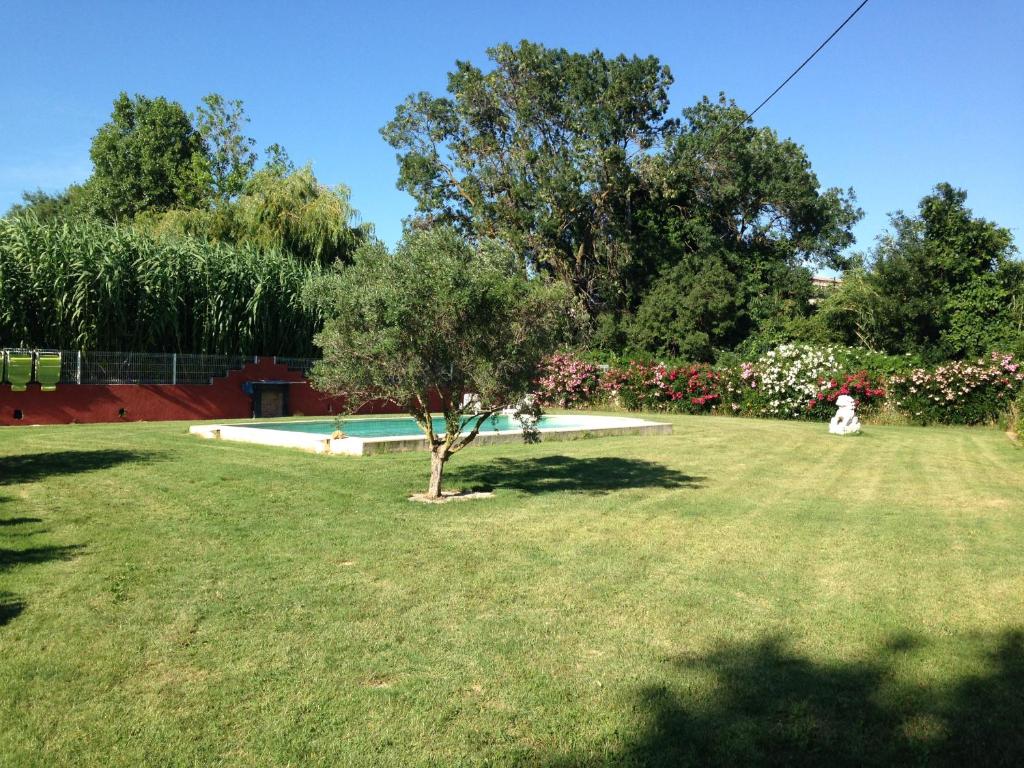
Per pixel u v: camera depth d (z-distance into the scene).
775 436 14.82
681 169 31.20
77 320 16.12
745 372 21.06
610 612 4.18
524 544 5.64
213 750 2.72
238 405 18.69
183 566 4.89
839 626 4.00
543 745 2.81
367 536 5.80
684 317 29.28
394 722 2.95
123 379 16.66
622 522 6.47
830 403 19.80
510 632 3.86
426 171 32.31
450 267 6.44
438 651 3.61
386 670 3.40
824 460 11.20
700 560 5.25
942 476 9.63
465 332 6.67
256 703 3.07
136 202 36.84
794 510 7.12
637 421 16.08
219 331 18.56
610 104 30.33
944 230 26.11
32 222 16.31
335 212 24.23
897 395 19.33
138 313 17.08
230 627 3.86
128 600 4.21
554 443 12.77
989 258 25.75
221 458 9.74
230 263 18.88
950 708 3.11
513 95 31.64
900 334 26.27
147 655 3.50
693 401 21.89
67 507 6.57
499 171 32.25
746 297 31.70
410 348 6.69
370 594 4.41
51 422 15.52
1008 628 3.99
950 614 4.20
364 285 6.77
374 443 10.62
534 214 30.47
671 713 3.05
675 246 32.84
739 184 31.98
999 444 13.97
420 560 5.15
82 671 3.31
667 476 9.27
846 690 3.27
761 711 3.08
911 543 5.80
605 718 3.01
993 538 6.01
